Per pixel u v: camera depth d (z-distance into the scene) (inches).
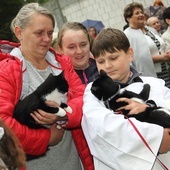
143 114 95.3
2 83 101.8
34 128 102.0
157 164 95.8
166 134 92.4
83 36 146.8
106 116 95.3
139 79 109.8
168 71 236.1
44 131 102.8
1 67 104.7
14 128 97.7
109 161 95.1
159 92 105.3
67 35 146.3
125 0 480.4
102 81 99.0
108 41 108.7
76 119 105.9
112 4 495.5
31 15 110.1
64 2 547.8
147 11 377.7
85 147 113.5
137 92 102.4
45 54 114.3
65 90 102.0
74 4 535.8
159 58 222.8
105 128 94.0
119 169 93.4
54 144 107.7
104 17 508.7
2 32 525.3
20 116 100.3
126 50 111.1
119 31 112.5
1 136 80.9
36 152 103.1
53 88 99.9
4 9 537.3
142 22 226.2
